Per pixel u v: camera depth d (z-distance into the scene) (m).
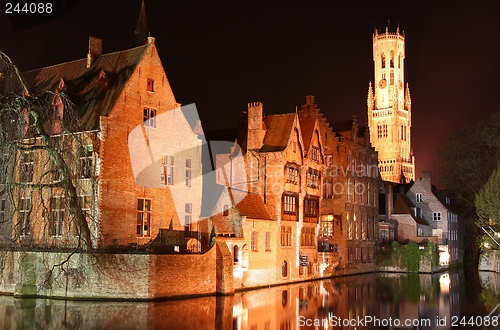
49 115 36.31
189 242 45.56
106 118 41.03
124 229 41.81
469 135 82.44
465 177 83.88
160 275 37.47
